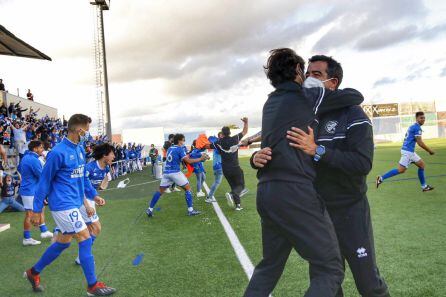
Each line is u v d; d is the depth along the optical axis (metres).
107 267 4.99
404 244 4.99
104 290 4.01
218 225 7.16
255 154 2.40
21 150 14.20
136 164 31.62
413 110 48.16
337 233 2.51
